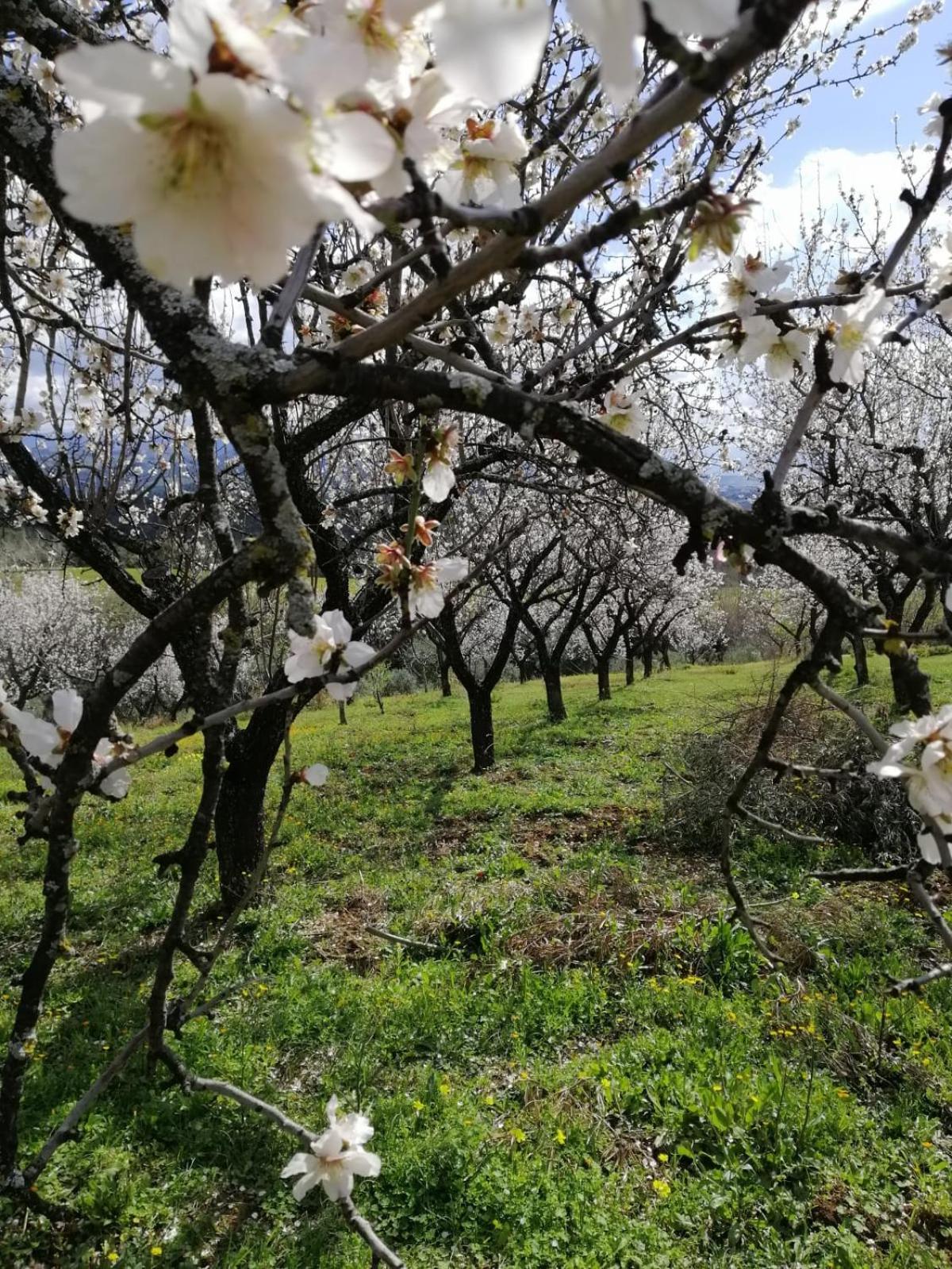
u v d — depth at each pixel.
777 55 3.81
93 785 1.07
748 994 4.79
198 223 0.48
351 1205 1.63
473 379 0.82
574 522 5.93
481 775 10.93
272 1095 4.02
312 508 5.09
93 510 4.54
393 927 5.94
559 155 2.75
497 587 11.62
